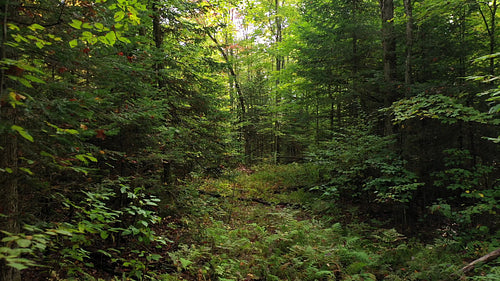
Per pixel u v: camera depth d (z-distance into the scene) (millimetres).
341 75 11180
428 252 6410
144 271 4480
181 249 5641
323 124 15852
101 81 4109
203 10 8617
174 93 7840
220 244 5988
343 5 11344
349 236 7723
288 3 20547
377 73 9578
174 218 6785
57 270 3787
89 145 3537
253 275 5066
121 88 4707
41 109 2615
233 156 8672
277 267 5465
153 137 5672
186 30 8461
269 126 20891
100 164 5250
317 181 12078
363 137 9109
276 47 17609
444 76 8836
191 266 4875
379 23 11812
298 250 6133
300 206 10516
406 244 7352
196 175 7852
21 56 3143
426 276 5547
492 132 7848
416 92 7688
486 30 9344
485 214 7457
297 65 12117
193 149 7523
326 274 5352
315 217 9383
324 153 9945
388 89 8945
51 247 3717
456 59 8812
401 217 8258
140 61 5723
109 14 3662
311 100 12992
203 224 6770
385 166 8000
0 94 2100
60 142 2949
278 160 19141
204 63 8461
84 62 3488
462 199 8688
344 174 9594
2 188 2676
